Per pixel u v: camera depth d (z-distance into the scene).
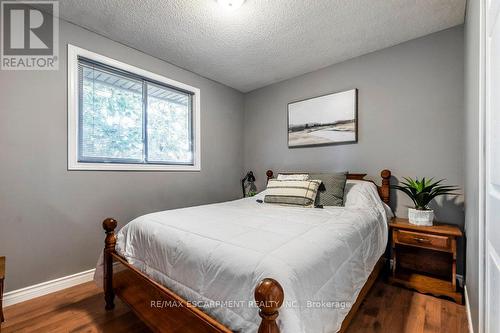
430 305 1.72
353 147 2.67
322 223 1.50
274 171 3.40
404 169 2.35
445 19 2.02
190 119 3.10
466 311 1.61
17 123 1.78
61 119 1.99
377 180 2.51
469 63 1.59
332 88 2.85
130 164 2.43
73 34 2.06
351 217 1.70
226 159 3.50
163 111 2.82
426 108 2.25
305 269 0.93
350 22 2.05
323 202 2.25
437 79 2.20
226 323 0.93
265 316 0.72
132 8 1.88
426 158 2.24
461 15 1.97
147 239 1.43
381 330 1.44
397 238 2.02
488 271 0.87
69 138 2.03
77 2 1.80
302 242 1.11
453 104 2.12
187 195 2.96
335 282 1.07
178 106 2.97
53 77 1.95
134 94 2.55
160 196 2.68
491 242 0.82
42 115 1.90
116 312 1.64
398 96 2.39
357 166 2.64
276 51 2.54
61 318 1.57
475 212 1.25
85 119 2.18
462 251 1.99
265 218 1.64
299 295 0.84
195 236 1.23
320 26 2.11
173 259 1.22
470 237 1.49
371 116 2.56
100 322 1.53
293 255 0.97
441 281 1.89
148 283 1.29
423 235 1.88
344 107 2.72
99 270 1.76
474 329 1.26
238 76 3.18
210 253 1.07
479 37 1.08
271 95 3.46
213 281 1.00
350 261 1.26
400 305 1.72
